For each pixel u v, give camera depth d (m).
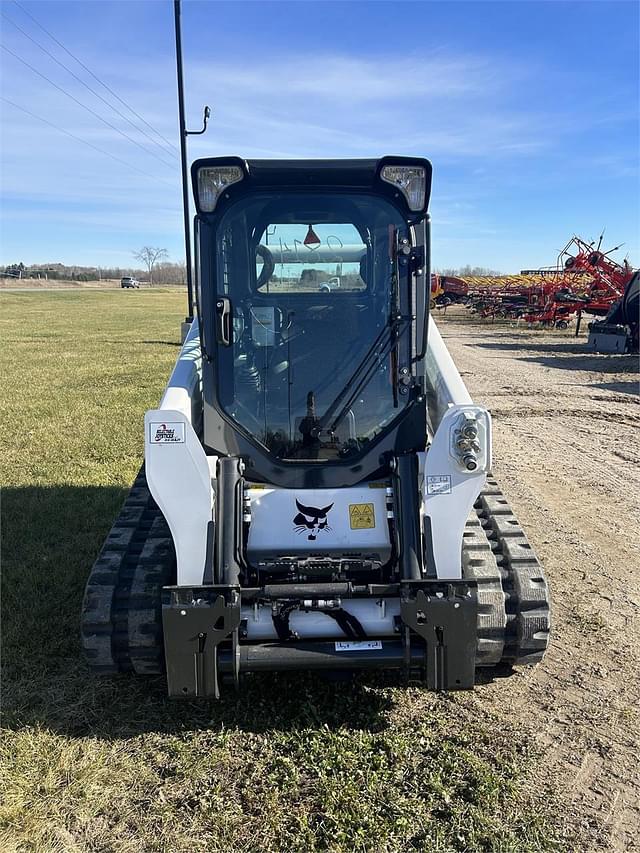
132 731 3.57
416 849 2.83
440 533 3.33
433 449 3.29
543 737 3.51
